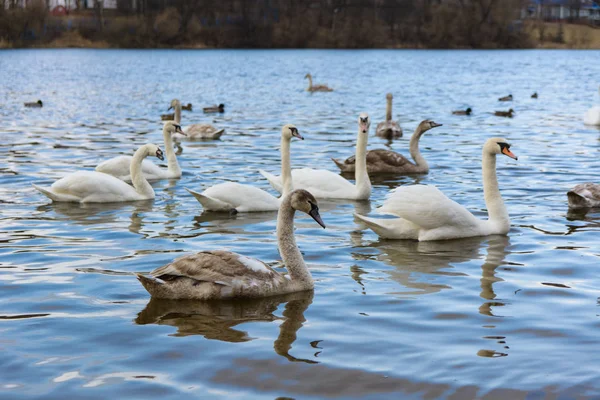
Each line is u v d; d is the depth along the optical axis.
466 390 7.55
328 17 162.00
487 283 10.91
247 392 7.53
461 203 16.67
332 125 34.31
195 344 8.69
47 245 12.98
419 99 50.72
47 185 18.77
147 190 17.47
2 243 13.12
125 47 153.12
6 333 8.99
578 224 14.61
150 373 7.95
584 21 175.00
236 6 158.62
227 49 154.62
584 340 8.76
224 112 41.53
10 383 7.70
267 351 8.48
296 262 10.63
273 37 157.62
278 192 18.19
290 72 84.62
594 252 12.55
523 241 13.34
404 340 8.78
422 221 13.30
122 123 34.88
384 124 30.30
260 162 23.19
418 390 7.55
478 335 8.92
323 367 8.06
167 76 76.31
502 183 19.16
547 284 10.87
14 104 44.66
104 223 14.76
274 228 14.43
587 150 25.36
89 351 8.50
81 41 152.38
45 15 151.00
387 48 159.00
